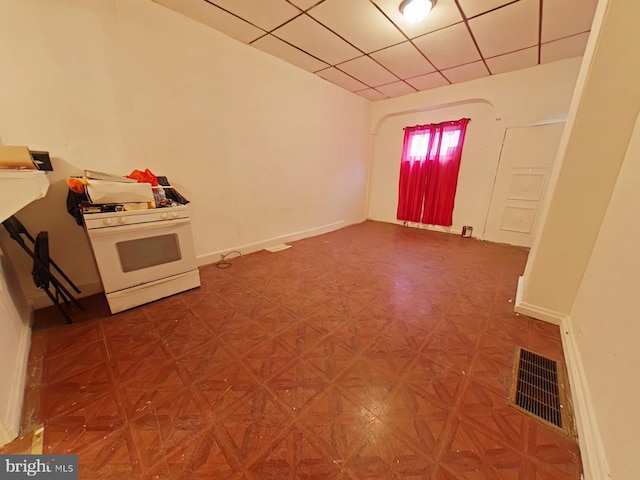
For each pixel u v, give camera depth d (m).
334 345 1.58
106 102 1.99
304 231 4.06
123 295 1.86
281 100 3.24
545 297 1.81
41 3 1.65
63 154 1.87
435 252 3.41
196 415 1.12
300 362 1.44
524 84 3.36
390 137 4.97
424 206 4.70
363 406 1.18
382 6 2.10
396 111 4.63
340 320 1.84
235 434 1.04
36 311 1.88
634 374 0.82
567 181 1.59
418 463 0.95
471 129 4.04
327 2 2.06
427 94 4.21
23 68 1.65
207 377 1.32
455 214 4.42
